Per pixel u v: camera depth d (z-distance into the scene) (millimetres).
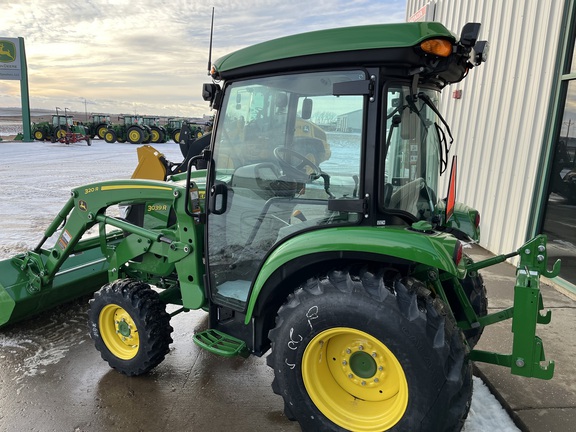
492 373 2971
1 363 3197
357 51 2029
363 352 2176
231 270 2719
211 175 2641
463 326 2621
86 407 2697
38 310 3773
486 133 5996
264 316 2547
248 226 2625
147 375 3059
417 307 1959
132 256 3207
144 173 6051
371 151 2121
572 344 3330
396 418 2055
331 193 2311
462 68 2369
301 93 2291
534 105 4965
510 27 5469
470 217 3203
